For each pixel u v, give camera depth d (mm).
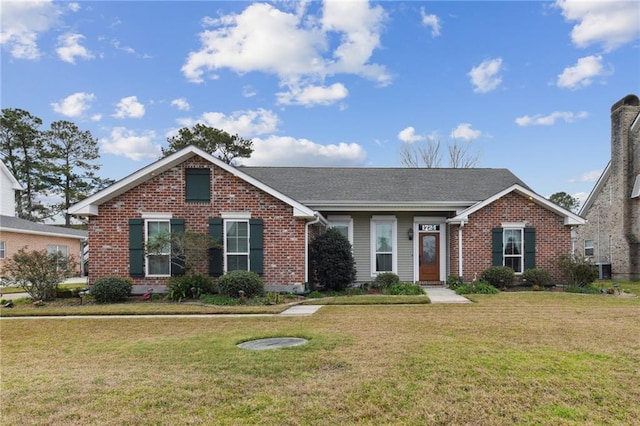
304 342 6918
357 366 5477
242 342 7035
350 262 14844
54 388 4820
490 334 7305
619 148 21891
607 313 9469
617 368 5340
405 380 4934
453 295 13219
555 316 9094
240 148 40531
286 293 13484
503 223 15508
